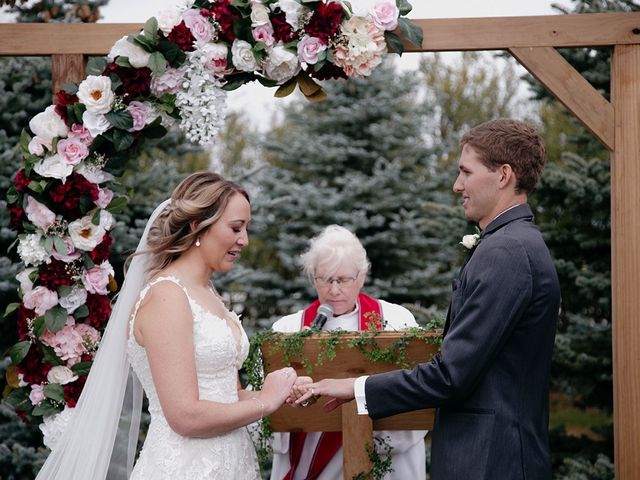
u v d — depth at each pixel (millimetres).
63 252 3496
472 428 2787
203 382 2842
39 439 5820
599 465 5707
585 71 6082
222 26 3533
